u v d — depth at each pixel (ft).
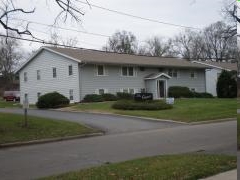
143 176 29.91
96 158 44.14
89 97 136.05
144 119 94.22
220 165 33.91
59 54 142.00
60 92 143.95
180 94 162.61
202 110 107.45
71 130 71.10
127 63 147.84
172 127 80.64
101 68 143.74
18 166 41.01
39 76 153.07
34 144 60.90
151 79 156.87
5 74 282.97
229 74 170.71
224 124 84.23
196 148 49.47
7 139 61.26
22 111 115.44
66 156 46.55
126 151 48.98
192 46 275.18
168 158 38.50
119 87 148.77
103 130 75.15
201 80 183.83
